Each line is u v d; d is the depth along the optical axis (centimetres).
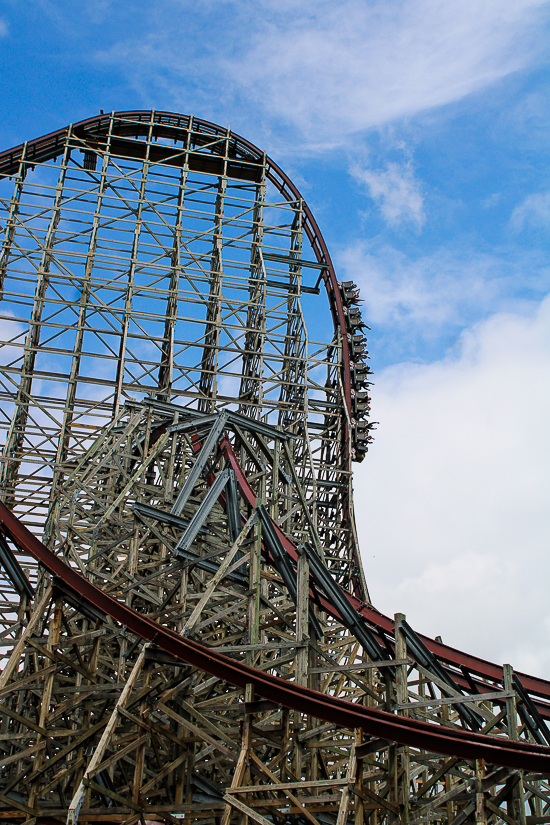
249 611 2452
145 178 4566
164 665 2309
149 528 2716
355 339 4797
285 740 2134
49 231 4316
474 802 2028
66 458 3875
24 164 4781
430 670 2588
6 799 2131
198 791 2208
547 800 2362
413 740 1931
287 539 2758
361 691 3009
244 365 4703
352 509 4375
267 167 5009
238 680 2062
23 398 4034
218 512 3228
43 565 2334
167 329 4497
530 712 2572
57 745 2491
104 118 4894
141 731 2108
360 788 1917
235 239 4634
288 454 3027
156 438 3447
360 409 4622
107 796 2166
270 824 1842
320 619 2927
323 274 4994
